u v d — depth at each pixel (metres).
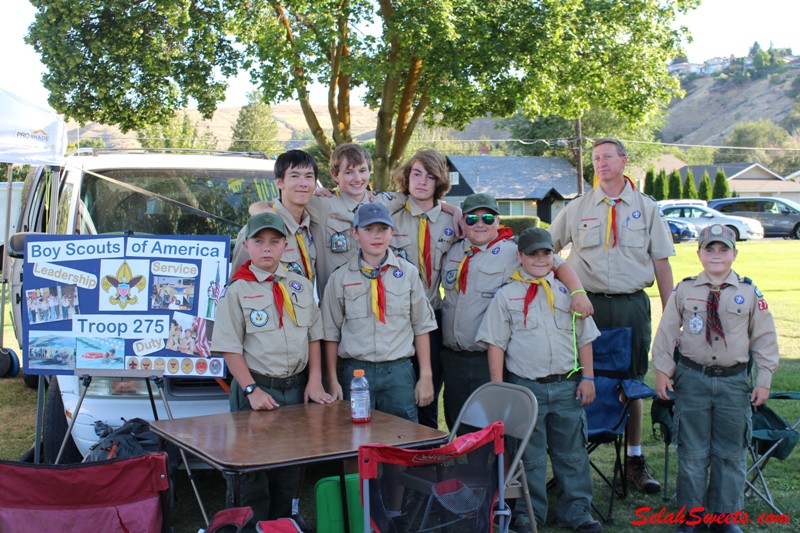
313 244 4.69
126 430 4.15
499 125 55.34
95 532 3.01
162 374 4.27
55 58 17.62
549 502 4.74
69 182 5.61
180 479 5.17
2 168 31.83
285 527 3.08
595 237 5.05
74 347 4.29
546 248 4.29
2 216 15.30
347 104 19.30
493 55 17.25
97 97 18.53
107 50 17.97
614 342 4.91
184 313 4.31
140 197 5.63
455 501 3.08
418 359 4.47
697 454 4.28
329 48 17.61
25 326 4.31
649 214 5.04
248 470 2.96
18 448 5.79
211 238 4.37
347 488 3.54
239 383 4.02
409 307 4.38
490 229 4.66
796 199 68.06
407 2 16.78
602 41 18.69
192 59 19.19
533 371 4.32
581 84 19.17
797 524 4.38
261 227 3.99
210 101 19.66
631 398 4.48
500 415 3.88
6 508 2.99
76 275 4.33
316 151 44.50
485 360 4.73
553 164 47.50
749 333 4.24
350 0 17.72
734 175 69.25
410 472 3.00
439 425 6.37
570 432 4.35
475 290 4.68
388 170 19.55
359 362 4.32
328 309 4.38
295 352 4.11
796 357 8.45
